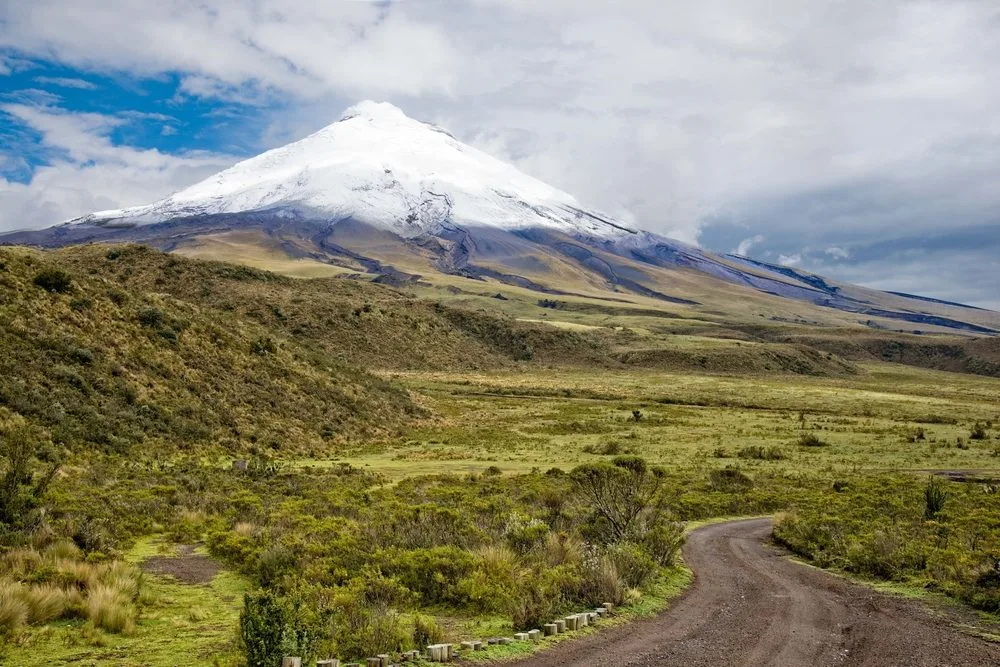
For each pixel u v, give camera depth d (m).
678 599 15.30
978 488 37.09
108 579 13.95
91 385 43.00
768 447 58.97
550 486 33.91
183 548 19.67
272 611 9.72
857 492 34.94
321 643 10.43
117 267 130.50
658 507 29.55
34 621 11.84
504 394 105.25
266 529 20.14
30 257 52.59
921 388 141.62
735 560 21.02
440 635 11.61
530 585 14.20
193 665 10.12
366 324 134.25
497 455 53.28
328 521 21.56
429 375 120.50
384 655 10.20
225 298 127.88
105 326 50.06
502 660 10.55
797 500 34.75
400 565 15.44
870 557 19.20
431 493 30.97
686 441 64.31
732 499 34.47
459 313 174.50
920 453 56.88
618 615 13.54
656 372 158.75
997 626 13.25
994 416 90.12
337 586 13.72
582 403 97.12
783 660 10.85
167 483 30.59
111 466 33.59
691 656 10.97
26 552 15.32
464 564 15.23
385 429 63.53
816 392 116.25
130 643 11.22
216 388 52.78
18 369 39.72
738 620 13.47
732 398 106.56
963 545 19.91
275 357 64.31
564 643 11.55
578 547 18.20
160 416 44.50
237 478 34.16
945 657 11.22
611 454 55.34
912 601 15.41
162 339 53.88
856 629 12.91
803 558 21.77
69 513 20.81
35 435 34.19
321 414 59.50
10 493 19.06
